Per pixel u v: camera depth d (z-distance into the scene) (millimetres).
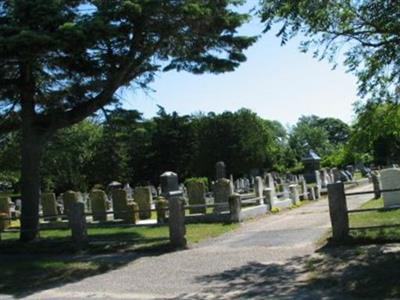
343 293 9375
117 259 15250
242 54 20453
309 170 56375
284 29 13758
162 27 17922
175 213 16125
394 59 13227
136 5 16000
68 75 19141
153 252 15922
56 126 19688
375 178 27734
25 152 19375
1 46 15039
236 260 13406
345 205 13883
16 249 18031
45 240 18766
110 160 65000
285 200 28516
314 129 138625
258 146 77188
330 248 13555
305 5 13336
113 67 18375
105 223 24922
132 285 11789
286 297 9484
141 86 21281
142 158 78125
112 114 21016
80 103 19922
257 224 21062
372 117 14156
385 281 9727
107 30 15750
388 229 14656
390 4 12758
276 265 12328
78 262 15156
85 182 63125
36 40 14867
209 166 76312
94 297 11008
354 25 13695
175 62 20781
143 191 26641
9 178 53031
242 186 51312
